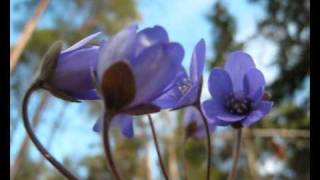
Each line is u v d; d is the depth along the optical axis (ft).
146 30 0.65
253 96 0.82
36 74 0.73
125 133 0.75
